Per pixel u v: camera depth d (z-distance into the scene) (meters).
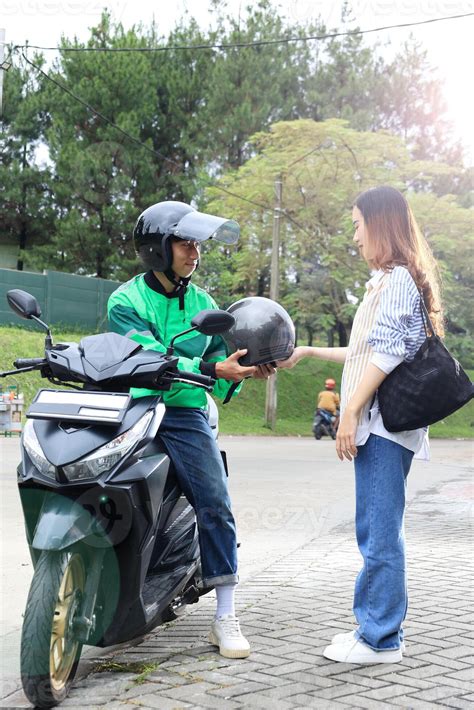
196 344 3.52
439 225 29.11
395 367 3.17
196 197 29.22
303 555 5.53
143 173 29.59
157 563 3.31
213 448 3.44
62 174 29.91
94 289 27.05
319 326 28.17
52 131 30.20
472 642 3.48
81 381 3.18
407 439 3.24
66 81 30.97
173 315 3.52
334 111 32.09
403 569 3.24
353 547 5.86
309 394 29.45
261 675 3.07
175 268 3.43
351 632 3.41
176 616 3.55
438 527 6.79
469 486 10.10
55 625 2.82
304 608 4.08
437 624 3.77
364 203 3.37
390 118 35.91
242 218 27.62
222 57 32.03
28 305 3.28
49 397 3.05
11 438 16.19
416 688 2.92
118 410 2.97
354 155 27.12
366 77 33.75
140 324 3.45
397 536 3.23
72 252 30.27
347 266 27.12
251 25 31.91
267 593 4.41
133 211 29.09
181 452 3.38
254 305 3.35
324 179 27.11
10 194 31.92
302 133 27.14
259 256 27.97
